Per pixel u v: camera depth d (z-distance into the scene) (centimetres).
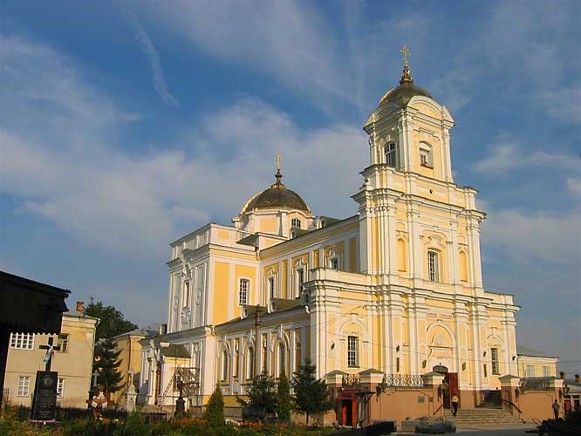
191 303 7256
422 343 5334
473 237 6106
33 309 1958
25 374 5672
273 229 8194
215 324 6844
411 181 5762
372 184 5659
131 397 6669
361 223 5609
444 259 5838
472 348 5756
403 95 6141
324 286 5053
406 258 5544
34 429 2342
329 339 4997
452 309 5716
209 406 3109
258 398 4234
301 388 4238
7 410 2942
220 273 7044
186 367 6844
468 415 4900
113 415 3803
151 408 6406
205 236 7256
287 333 5481
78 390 5938
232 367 6303
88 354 6069
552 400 5419
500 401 5325
